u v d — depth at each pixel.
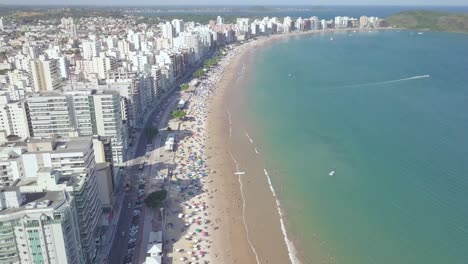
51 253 129.62
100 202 182.75
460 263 163.75
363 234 185.00
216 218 199.88
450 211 198.50
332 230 189.25
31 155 167.00
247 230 191.12
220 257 172.88
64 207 131.62
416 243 176.75
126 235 185.12
